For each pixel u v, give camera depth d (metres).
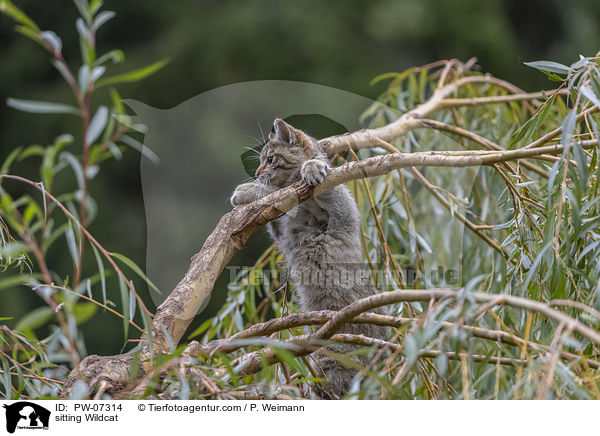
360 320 4.44
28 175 15.65
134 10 16.91
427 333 3.75
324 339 4.30
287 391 4.75
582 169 4.72
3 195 4.00
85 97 3.99
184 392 3.94
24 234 3.90
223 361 4.06
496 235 7.57
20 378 4.70
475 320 4.08
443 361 3.62
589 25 18.27
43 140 15.80
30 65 16.70
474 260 7.56
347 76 16.00
